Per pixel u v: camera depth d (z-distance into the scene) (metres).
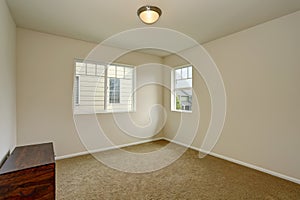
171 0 2.04
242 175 2.48
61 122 3.19
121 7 2.20
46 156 1.87
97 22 2.63
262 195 1.97
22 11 2.29
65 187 2.12
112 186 2.16
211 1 2.06
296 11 2.26
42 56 2.99
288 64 2.34
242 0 2.03
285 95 2.37
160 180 2.33
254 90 2.72
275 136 2.47
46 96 3.04
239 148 2.93
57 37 3.14
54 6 2.18
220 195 1.97
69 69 3.26
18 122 2.78
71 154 3.29
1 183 1.41
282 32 2.39
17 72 2.77
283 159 2.38
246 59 2.82
